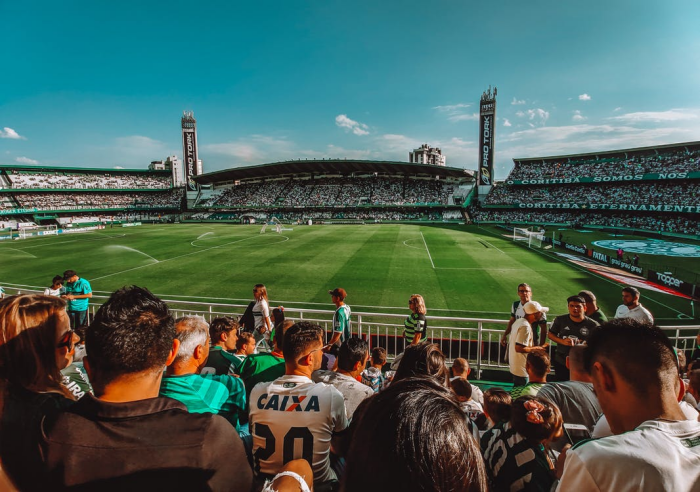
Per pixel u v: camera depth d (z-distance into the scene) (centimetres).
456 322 1470
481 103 6775
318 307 1688
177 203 8462
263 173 8269
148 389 172
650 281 2098
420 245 3584
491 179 6912
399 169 7538
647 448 144
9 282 2223
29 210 6881
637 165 5694
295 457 249
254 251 3266
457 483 96
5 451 156
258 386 280
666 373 164
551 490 244
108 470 143
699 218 4659
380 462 98
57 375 190
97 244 3847
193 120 8312
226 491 158
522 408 259
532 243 3706
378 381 566
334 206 7381
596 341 186
